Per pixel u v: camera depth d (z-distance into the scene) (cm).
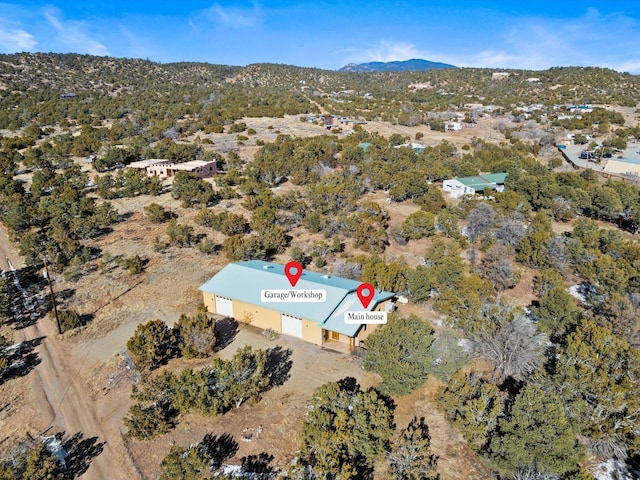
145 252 4466
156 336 2656
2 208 5428
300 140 10056
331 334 3025
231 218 5019
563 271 4128
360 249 4650
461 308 3028
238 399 2292
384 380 2442
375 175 7112
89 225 4775
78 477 1912
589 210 6284
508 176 7119
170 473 1708
